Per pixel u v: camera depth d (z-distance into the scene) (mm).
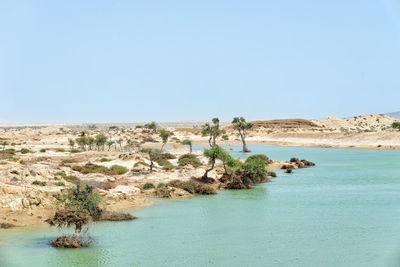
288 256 22297
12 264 20453
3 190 31500
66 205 26422
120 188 42688
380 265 20625
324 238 25828
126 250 23234
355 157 94812
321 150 125000
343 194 43375
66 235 25344
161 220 30891
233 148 142000
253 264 20984
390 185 50031
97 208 30562
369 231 27547
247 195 43219
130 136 181500
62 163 62219
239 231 27594
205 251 23125
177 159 76875
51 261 21109
